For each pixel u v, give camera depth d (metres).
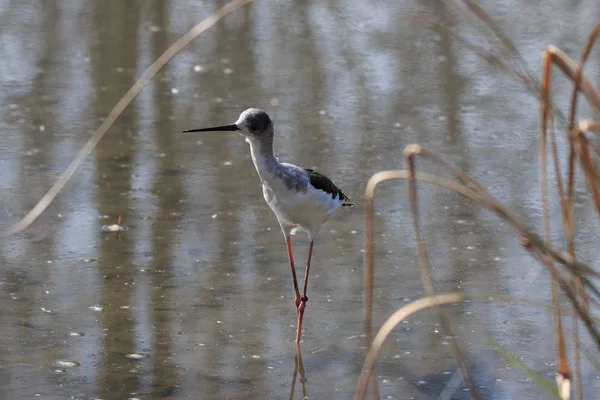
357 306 9.71
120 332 9.03
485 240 11.35
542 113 5.98
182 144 14.84
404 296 9.88
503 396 7.93
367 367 5.32
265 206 12.46
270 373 8.37
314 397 7.95
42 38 20.05
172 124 15.75
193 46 20.09
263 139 8.95
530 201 12.52
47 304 9.54
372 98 17.31
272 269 10.59
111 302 9.63
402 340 9.02
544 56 5.76
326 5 23.02
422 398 7.91
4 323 9.10
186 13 22.17
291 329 9.26
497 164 14.05
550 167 13.81
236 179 13.40
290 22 21.81
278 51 19.91
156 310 9.52
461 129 15.72
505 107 16.89
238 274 10.43
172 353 8.67
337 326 9.30
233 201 12.58
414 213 5.56
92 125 15.55
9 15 21.52
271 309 9.66
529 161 14.14
